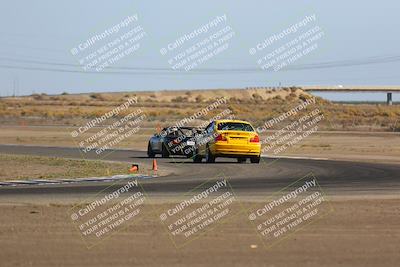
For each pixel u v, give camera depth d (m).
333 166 91.69
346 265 34.12
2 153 115.62
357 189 64.00
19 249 36.75
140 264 33.94
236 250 37.25
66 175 75.44
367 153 125.75
